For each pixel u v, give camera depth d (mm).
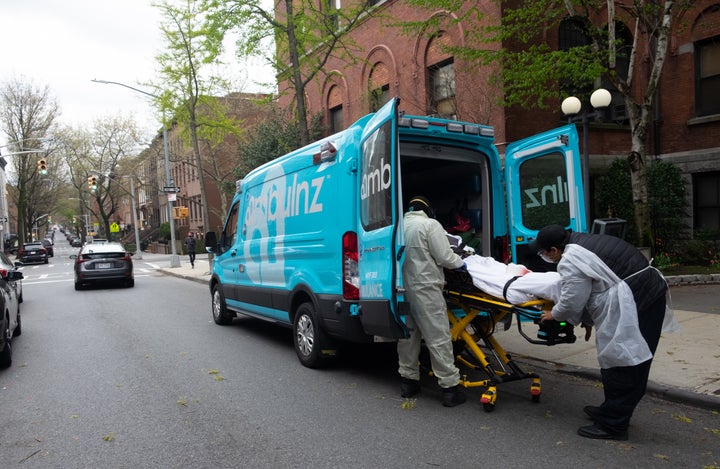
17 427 4727
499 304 4668
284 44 14031
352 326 5469
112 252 17594
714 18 14531
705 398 4676
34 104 48438
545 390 5363
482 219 6402
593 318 4066
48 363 7164
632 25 15008
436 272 4855
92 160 50156
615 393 4000
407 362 5176
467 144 6090
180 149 39375
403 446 4051
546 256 4477
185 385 5926
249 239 8219
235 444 4203
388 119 4809
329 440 4223
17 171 51062
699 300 9477
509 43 13086
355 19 12914
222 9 12258
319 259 6082
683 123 15227
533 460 3732
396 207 4703
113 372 6594
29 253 38812
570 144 5590
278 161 7438
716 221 14789
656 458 3715
